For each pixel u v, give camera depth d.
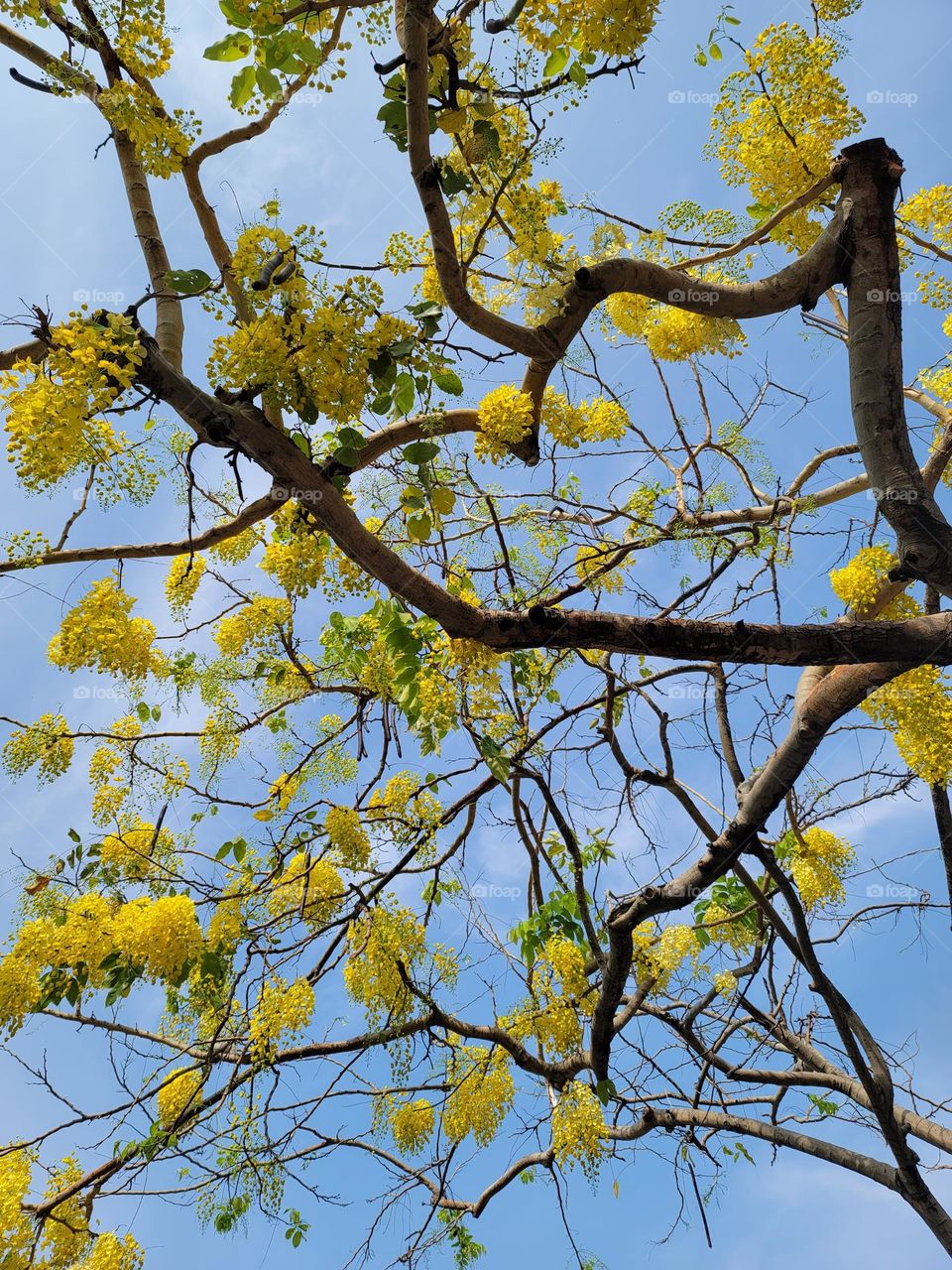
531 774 3.21
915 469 2.41
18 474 1.72
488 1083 3.51
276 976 3.09
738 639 2.37
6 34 2.38
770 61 2.69
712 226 2.91
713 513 3.13
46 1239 3.14
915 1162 3.20
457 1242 3.80
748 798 2.94
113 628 2.93
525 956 3.57
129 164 2.33
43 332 1.65
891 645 2.42
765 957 3.97
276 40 2.12
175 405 1.80
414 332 1.99
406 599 2.14
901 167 2.46
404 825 3.45
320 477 1.92
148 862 3.45
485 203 2.32
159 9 2.21
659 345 3.03
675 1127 3.98
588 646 2.34
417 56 1.84
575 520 2.87
